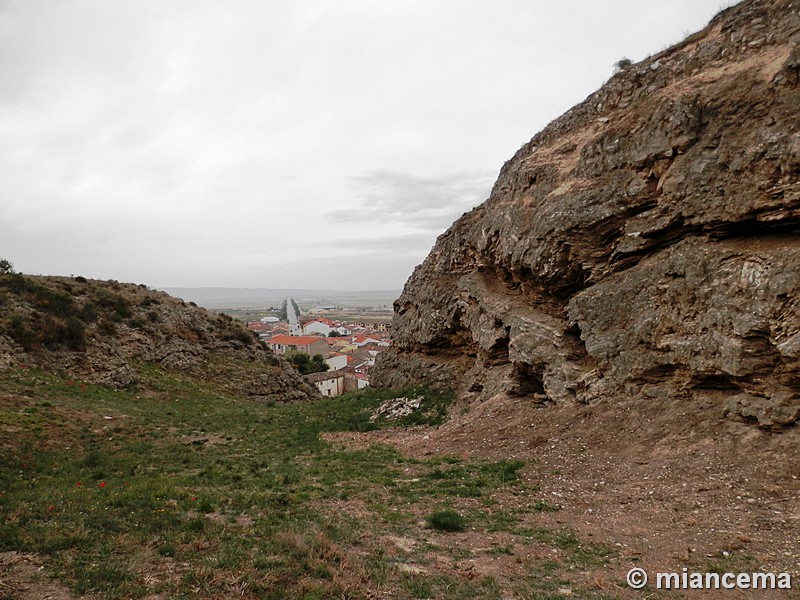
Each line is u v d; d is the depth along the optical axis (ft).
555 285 62.95
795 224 40.14
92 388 92.94
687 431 41.16
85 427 62.28
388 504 36.37
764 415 37.06
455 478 43.01
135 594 20.36
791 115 40.81
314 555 25.50
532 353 61.31
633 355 50.11
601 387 52.11
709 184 45.70
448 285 92.79
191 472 47.34
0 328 95.04
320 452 56.65
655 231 50.34
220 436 67.41
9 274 118.73
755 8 52.75
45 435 55.42
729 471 34.76
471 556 26.84
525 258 65.77
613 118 64.75
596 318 55.06
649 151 52.85
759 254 41.11
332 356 308.19
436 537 29.73
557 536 29.50
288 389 142.31
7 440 50.93
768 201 40.70
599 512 33.24
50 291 118.21
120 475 44.78
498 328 71.31
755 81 46.21
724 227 44.47
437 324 89.51
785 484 31.63
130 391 99.91
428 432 65.36
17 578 20.79
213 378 127.34
